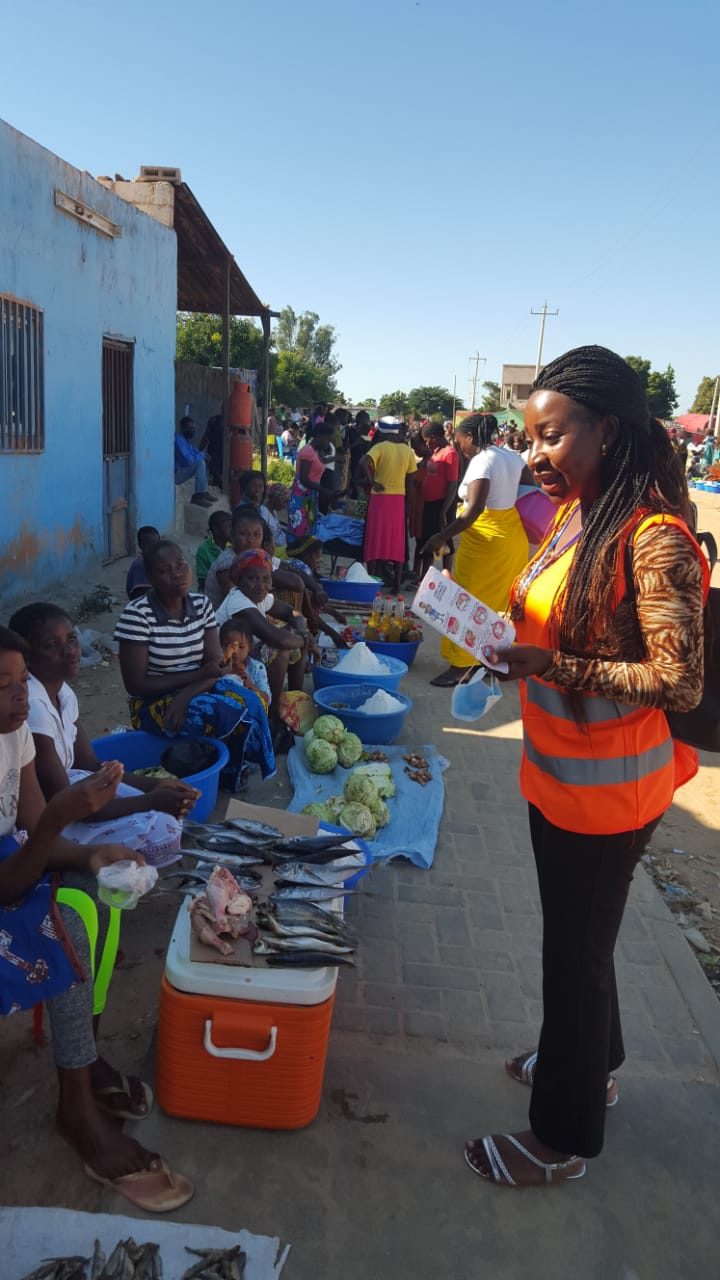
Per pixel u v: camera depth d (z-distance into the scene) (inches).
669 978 134.6
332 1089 107.7
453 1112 105.7
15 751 97.0
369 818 163.9
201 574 275.7
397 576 390.3
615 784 82.0
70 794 83.8
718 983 140.8
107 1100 100.9
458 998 126.0
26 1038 112.3
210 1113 100.6
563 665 76.9
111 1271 81.6
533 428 79.7
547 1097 92.0
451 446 407.5
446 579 79.7
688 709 74.2
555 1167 95.8
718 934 154.9
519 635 88.7
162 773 156.9
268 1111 99.8
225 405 609.9
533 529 250.2
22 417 302.5
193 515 539.5
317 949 98.8
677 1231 92.7
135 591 234.1
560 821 85.0
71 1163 94.4
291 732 204.2
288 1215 90.7
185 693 165.0
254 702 175.2
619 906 87.3
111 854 92.7
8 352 289.6
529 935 142.2
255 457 853.8
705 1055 118.9
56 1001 89.2
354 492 566.6
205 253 544.4
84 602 320.8
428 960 134.0
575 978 88.0
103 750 163.3
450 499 410.6
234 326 1496.1
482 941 139.7
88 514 366.0
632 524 75.6
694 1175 99.8
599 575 77.0
